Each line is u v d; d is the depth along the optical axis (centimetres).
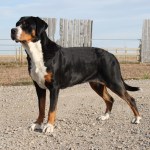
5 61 1223
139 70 1050
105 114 529
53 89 479
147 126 486
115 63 502
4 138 456
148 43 1298
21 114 566
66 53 488
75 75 494
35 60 472
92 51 503
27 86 766
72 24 1198
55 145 432
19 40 466
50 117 477
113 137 452
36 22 470
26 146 430
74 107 597
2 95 678
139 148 413
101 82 506
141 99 629
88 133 470
